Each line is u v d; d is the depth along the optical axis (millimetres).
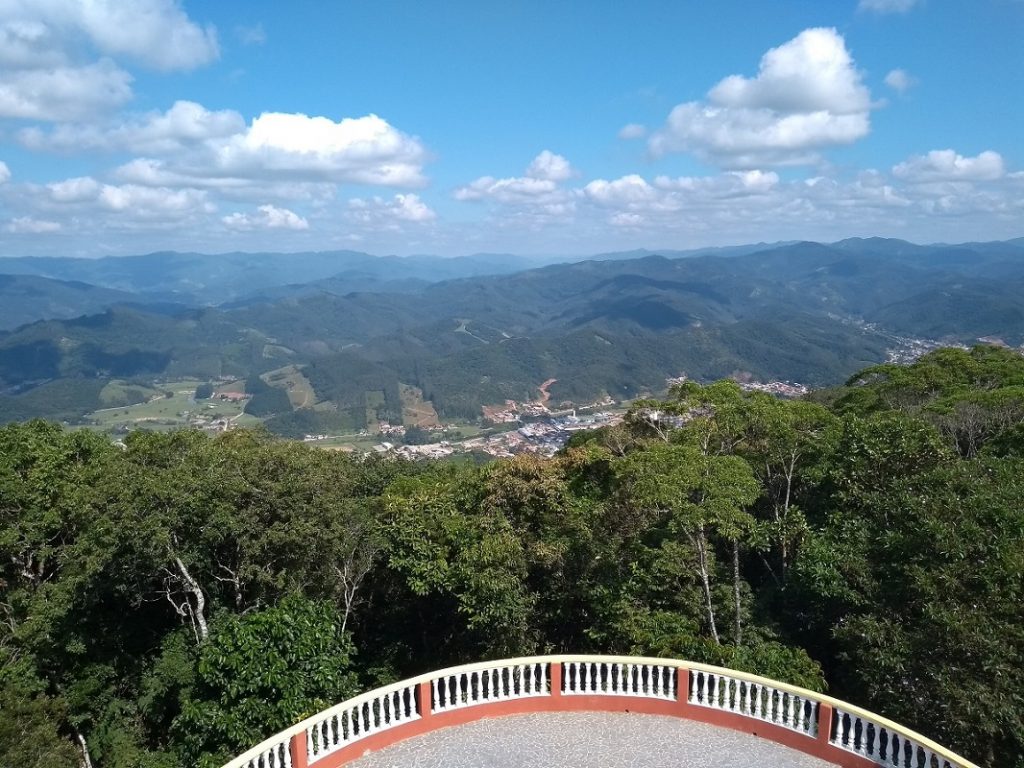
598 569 19344
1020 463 16797
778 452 21547
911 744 9055
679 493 15688
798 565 16578
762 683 10711
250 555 18297
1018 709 11008
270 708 12094
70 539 21703
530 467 20344
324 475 20219
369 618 21328
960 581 12680
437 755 10281
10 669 17625
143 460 21703
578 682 11648
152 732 19500
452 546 17938
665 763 9977
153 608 21922
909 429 17719
